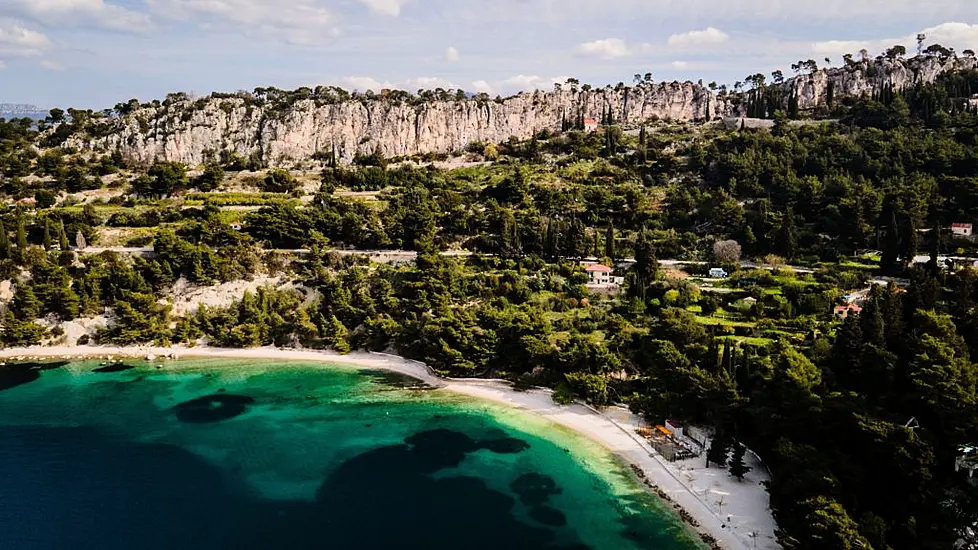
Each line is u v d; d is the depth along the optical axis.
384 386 123.94
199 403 116.38
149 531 76.88
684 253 167.25
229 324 147.62
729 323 126.44
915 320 95.94
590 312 138.25
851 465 72.25
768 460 85.31
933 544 62.81
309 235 174.62
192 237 174.00
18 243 157.12
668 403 98.19
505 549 72.56
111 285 149.50
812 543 64.00
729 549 71.25
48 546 74.12
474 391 119.69
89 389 123.06
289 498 84.12
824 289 134.38
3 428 105.81
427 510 80.81
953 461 71.81
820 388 85.31
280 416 110.38
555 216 188.38
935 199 160.75
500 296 147.00
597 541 73.88
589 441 98.31
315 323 148.00
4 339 141.25
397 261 168.38
